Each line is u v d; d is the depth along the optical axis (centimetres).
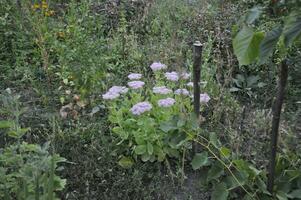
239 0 529
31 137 354
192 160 316
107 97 348
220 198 298
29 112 384
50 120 367
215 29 490
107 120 370
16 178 280
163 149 332
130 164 332
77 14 495
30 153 278
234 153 327
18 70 429
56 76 428
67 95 402
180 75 368
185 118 321
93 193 311
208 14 519
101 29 491
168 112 345
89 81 400
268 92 414
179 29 497
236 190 308
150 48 469
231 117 372
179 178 322
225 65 450
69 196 310
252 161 325
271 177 294
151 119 333
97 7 535
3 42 471
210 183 319
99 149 340
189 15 527
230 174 307
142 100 368
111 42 469
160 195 315
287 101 402
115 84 415
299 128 346
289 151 315
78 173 325
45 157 268
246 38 199
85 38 430
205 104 367
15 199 279
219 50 442
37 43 451
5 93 332
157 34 509
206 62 407
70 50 421
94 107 377
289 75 411
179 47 464
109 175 324
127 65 449
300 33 179
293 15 184
